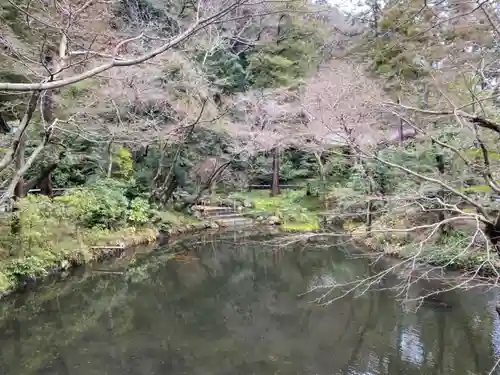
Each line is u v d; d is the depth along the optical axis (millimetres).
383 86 8109
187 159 14820
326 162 16969
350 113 8906
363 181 10477
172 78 12148
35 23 5941
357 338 6559
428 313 7188
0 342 6309
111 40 5867
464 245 7715
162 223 14172
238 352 6129
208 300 8578
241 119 14867
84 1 5188
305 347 6281
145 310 7914
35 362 5695
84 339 6516
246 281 9945
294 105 14000
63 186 13508
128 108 11883
